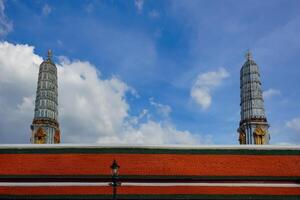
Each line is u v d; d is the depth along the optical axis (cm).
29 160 4194
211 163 4184
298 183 4009
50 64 6988
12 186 3938
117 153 4256
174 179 3969
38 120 6600
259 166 4166
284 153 4316
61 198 3784
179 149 4312
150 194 3812
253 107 6800
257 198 3816
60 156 4238
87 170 4041
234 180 4000
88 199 3778
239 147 4341
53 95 6862
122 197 3791
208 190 3900
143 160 4188
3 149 4284
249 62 7125
